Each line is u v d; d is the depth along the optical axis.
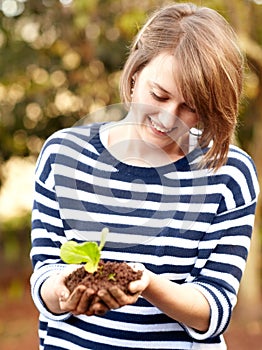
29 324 5.91
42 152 1.88
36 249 1.84
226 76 1.66
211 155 1.76
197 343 1.79
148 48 1.70
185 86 1.62
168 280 1.67
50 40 6.13
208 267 1.79
